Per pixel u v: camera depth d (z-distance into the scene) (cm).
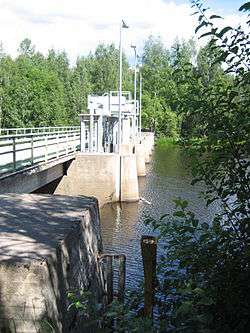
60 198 896
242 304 368
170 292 432
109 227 2200
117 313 368
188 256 398
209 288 375
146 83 9206
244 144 363
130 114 4094
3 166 1614
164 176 3972
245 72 354
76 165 2688
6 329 492
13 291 494
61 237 599
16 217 714
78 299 412
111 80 10025
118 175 2781
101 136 3058
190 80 386
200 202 1875
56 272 532
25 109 6888
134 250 1756
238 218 387
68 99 8312
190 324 342
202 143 380
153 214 2470
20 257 507
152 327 343
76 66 10625
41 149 2319
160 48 11212
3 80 7012
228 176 384
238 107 367
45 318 492
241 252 385
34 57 10312
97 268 805
